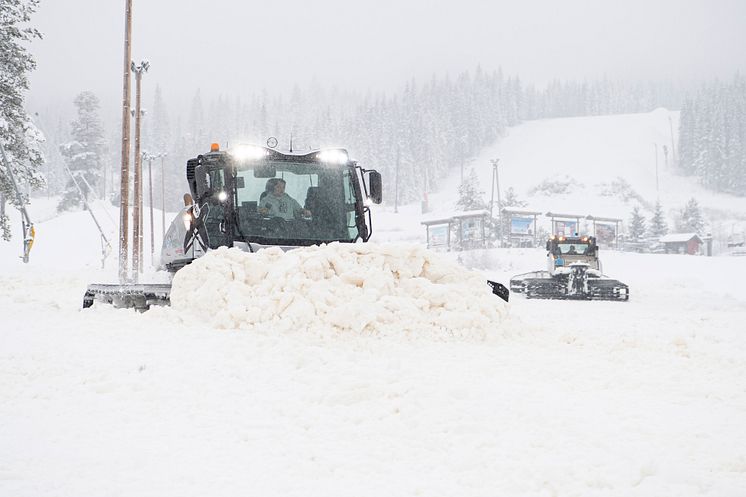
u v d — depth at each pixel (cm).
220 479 591
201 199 1541
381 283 1280
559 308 2767
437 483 588
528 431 714
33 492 557
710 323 2072
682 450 662
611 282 3475
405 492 569
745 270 6222
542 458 637
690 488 564
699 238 12569
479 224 10956
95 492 560
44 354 1033
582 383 962
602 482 576
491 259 7794
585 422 747
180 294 1351
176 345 1094
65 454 646
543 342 1286
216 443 686
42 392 848
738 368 1115
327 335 1164
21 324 1280
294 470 616
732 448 671
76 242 8162
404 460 646
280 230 1594
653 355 1200
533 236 10888
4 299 1803
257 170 1599
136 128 4725
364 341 1155
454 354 1112
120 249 3494
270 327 1188
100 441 685
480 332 1260
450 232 11706
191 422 751
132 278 3494
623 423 751
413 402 805
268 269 1312
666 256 7588
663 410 820
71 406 800
